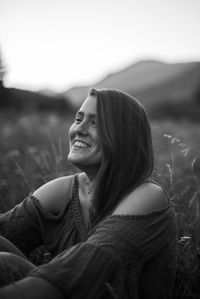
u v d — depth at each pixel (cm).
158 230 191
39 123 1016
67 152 469
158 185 203
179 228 270
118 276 173
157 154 310
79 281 165
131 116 201
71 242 209
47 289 162
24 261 181
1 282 170
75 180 221
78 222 211
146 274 196
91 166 206
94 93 206
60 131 830
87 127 205
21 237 227
